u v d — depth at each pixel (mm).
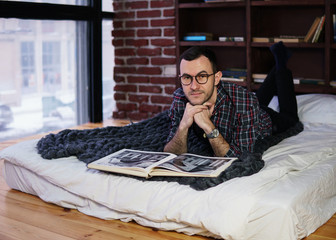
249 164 2072
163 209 1987
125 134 2867
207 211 1875
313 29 3799
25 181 2473
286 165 2207
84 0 4363
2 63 3736
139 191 2064
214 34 4398
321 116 3195
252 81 4117
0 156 2549
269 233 1836
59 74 4246
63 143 2619
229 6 4098
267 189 1963
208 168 2057
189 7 4250
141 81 4648
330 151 2502
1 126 3811
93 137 2736
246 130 2295
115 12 4668
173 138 2334
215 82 2248
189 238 1962
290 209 1816
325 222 2117
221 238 1909
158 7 4426
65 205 2301
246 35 4070
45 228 2078
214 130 2230
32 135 4066
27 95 3986
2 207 2318
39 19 3963
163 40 4457
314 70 4066
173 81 4469
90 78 4527
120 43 4695
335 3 3627
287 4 3834
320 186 2117
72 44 4324
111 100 4848
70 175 2256
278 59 3180
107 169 2139
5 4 3627
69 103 4387
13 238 1978
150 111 4641
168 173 2055
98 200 2174
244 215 1820
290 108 3064
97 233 2025
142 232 2033
